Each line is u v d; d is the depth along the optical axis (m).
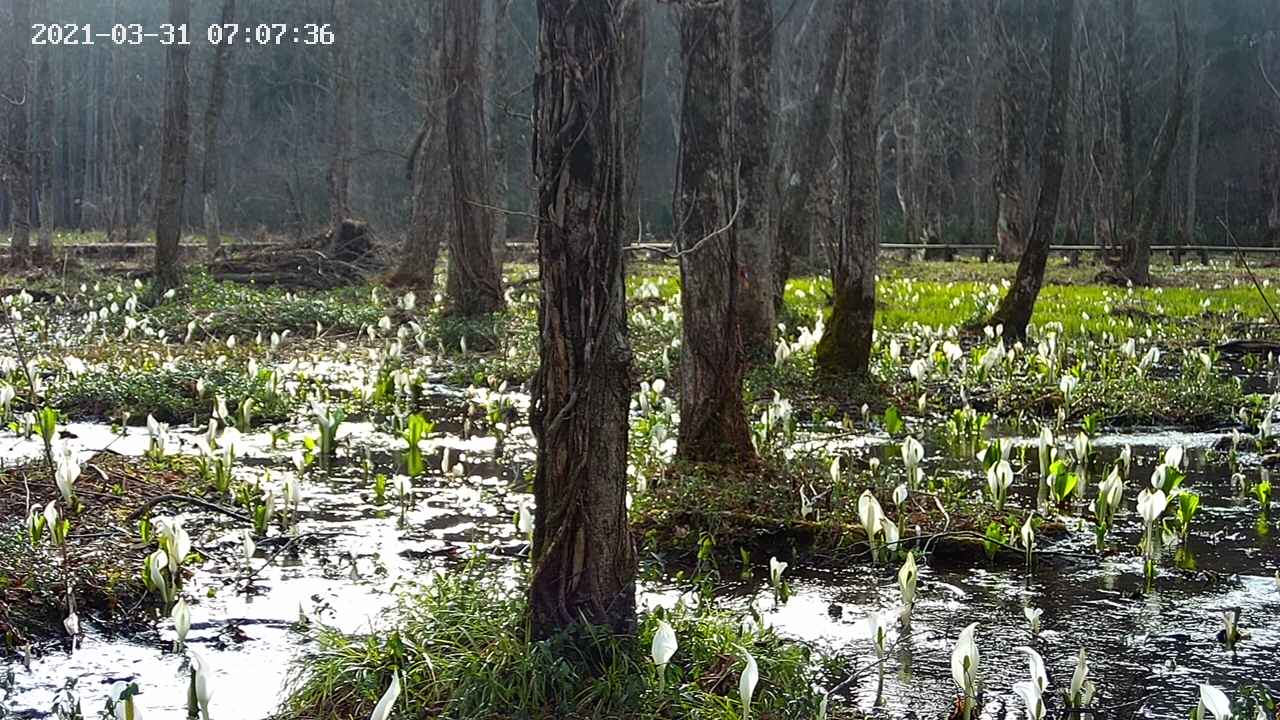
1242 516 8.90
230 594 6.95
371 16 49.31
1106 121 48.72
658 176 58.44
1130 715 5.45
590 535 5.39
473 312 20.20
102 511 8.10
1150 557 7.12
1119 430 12.51
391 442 11.55
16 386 13.10
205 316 20.88
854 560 7.71
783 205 18.16
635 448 9.56
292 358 17.16
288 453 10.84
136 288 23.91
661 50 53.06
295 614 6.62
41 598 6.52
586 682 5.20
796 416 12.65
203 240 45.09
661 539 7.85
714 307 8.98
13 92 29.33
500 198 26.38
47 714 5.38
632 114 19.09
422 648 5.37
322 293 25.77
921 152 53.16
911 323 20.81
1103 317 22.39
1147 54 57.88
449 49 19.94
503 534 8.16
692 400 9.09
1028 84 48.12
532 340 17.52
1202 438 12.05
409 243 26.67
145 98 54.81
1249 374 16.67
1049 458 8.50
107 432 11.70
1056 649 6.24
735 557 7.74
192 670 4.98
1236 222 62.91
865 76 13.23
